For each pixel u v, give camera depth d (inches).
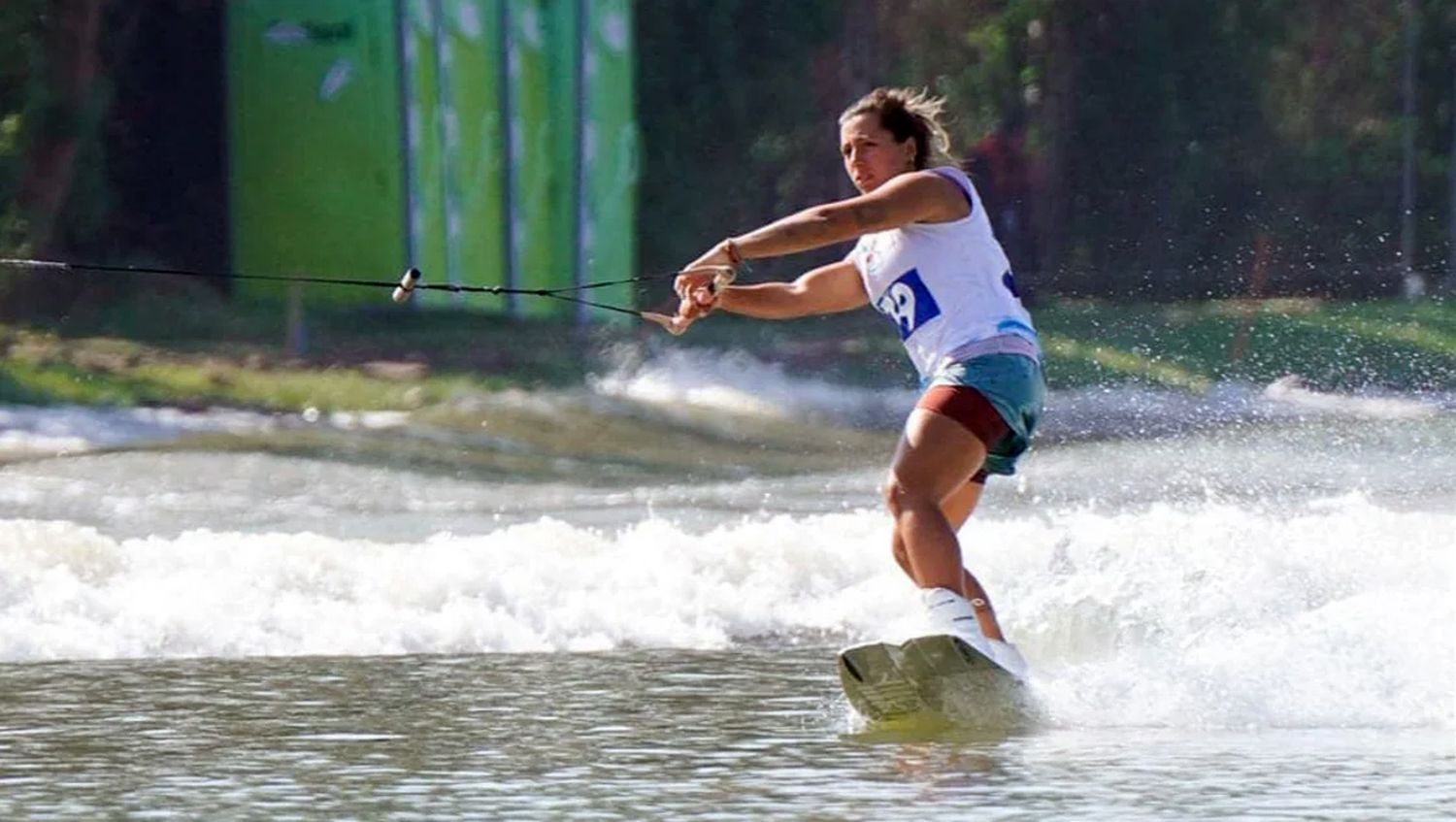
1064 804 658.8
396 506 1584.6
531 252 3095.5
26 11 2950.3
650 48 3380.9
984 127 3644.2
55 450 1946.4
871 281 877.8
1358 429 2160.4
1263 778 695.1
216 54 3085.6
